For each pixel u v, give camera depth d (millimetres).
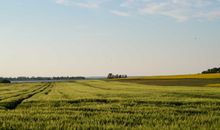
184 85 79688
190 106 24969
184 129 13898
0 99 38250
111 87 75750
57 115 19047
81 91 57406
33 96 43312
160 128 14211
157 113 20047
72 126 14797
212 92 44781
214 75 118750
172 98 33000
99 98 33125
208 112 20625
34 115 19172
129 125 15398
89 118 17812
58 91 60062
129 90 56344
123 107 24156
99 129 14164
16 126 14789
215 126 14484
